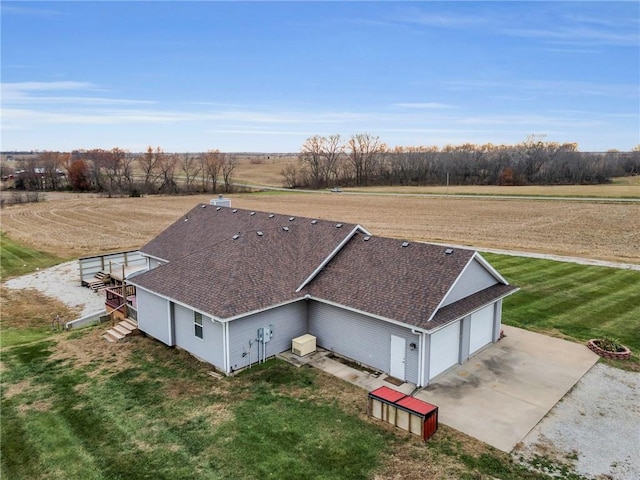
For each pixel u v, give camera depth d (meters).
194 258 19.66
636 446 11.62
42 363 16.81
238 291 16.44
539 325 19.92
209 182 105.19
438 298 14.86
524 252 35.69
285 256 19.59
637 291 24.47
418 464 10.91
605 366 16.09
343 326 16.81
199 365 16.45
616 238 40.72
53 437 12.22
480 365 16.22
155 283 18.45
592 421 12.75
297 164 168.75
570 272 28.66
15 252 38.31
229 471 10.73
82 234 45.78
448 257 16.53
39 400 14.14
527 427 12.45
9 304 25.14
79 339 19.23
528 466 10.87
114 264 29.59
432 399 13.95
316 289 17.59
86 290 27.53
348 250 19.25
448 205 67.81
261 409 13.41
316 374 15.64
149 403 13.85
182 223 27.12
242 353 16.00
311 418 12.91
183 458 11.24
